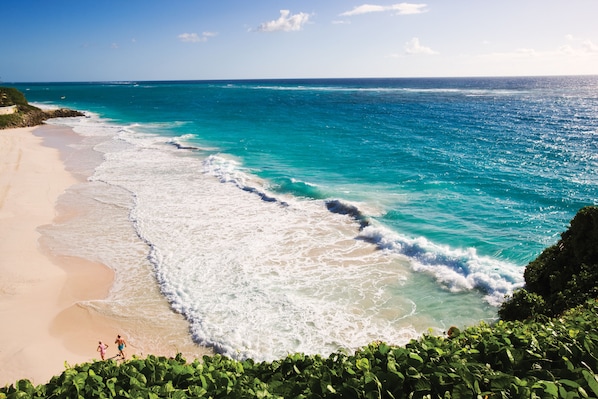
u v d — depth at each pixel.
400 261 20.16
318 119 74.62
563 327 6.16
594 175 32.62
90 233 24.03
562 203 26.45
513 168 35.59
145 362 6.48
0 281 18.83
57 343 15.09
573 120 66.75
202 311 16.50
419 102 107.06
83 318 16.38
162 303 17.20
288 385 5.41
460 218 24.78
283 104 108.19
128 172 37.31
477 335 6.38
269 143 51.22
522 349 5.41
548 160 38.19
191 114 88.00
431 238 22.20
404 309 16.48
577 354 5.21
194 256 20.88
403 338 14.84
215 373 5.98
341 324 15.62
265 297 17.31
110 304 17.20
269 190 31.28
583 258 13.09
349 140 52.03
